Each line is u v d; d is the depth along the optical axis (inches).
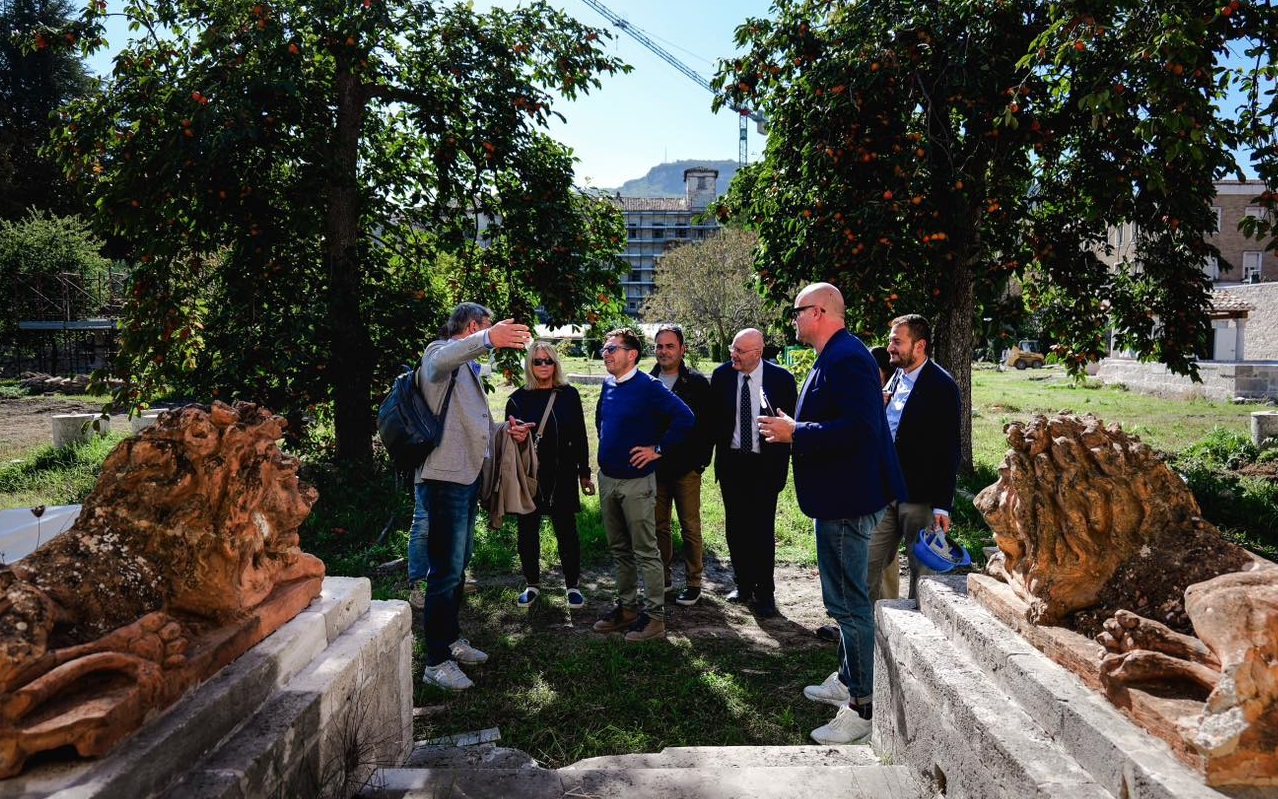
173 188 267.6
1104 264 327.9
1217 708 57.1
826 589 124.3
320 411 344.8
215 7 289.4
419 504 183.2
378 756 99.5
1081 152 300.5
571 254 339.3
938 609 102.0
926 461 145.1
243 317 313.6
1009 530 88.4
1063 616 81.4
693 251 1318.9
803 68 316.8
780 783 96.7
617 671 148.3
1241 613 59.6
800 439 120.0
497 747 114.7
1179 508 81.0
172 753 61.4
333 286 319.0
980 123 302.5
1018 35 288.0
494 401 634.2
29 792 52.7
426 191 374.6
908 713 98.6
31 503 280.7
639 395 167.5
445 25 333.4
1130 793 59.5
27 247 1016.9
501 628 174.7
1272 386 675.4
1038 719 74.3
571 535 188.4
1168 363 332.2
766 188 353.4
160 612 68.2
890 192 274.5
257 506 83.2
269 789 69.4
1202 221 293.6
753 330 187.6
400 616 109.2
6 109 1189.7
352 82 326.0
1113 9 228.1
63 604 65.2
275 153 299.0
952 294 321.4
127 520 74.9
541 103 337.4
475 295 378.3
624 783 95.7
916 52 289.7
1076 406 664.4
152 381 304.8
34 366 1037.2
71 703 58.2
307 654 88.0
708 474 382.0
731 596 196.5
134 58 303.3
